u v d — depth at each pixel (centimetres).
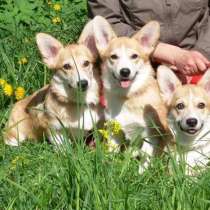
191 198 193
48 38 258
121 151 254
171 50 249
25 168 215
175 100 234
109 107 251
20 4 331
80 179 195
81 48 256
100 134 248
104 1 260
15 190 201
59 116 252
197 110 230
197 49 254
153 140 246
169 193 197
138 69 248
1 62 289
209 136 232
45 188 200
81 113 252
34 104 269
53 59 258
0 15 325
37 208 195
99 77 254
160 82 239
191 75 248
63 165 207
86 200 190
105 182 195
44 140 242
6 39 306
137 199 195
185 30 255
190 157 232
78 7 334
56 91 254
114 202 191
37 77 284
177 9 251
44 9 332
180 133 232
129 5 255
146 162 228
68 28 313
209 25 258
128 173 206
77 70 244
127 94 248
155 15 254
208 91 237
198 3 252
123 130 251
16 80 282
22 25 322
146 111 248
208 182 198
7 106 276
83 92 249
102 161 201
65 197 196
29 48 296
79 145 209
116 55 248
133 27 260
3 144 242
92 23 256
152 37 249
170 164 214
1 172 208
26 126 269
